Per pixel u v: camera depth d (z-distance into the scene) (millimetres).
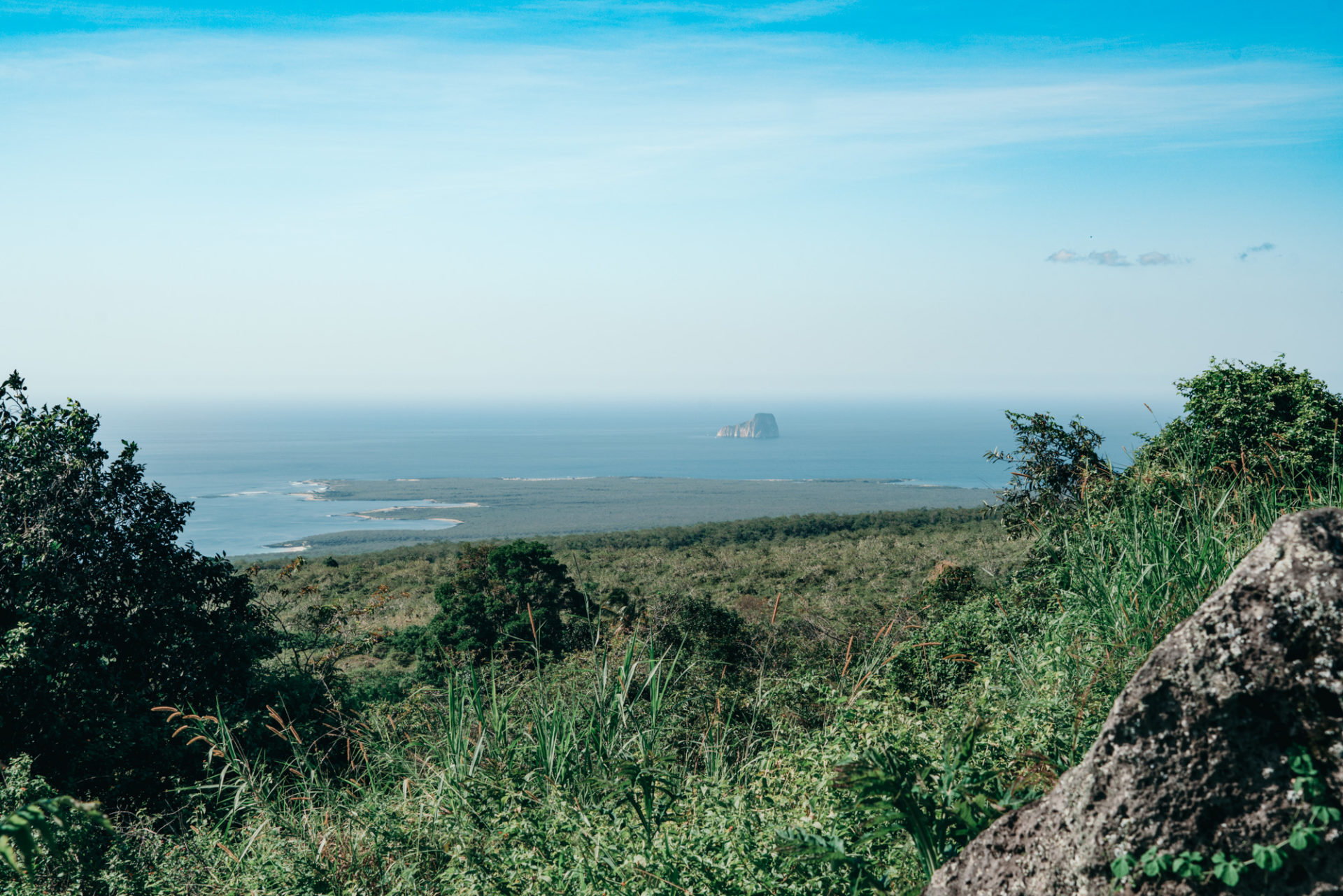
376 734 7301
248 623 13219
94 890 5020
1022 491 11781
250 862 5031
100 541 11617
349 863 4988
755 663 8734
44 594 10781
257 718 10133
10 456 11320
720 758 5629
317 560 53875
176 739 10227
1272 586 2156
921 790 3227
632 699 6812
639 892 3635
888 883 3285
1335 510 2236
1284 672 2092
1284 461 6148
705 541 67250
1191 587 4781
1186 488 5875
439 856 4941
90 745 9695
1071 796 2314
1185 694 2174
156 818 6809
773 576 37844
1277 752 2078
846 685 6160
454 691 6750
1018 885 2400
